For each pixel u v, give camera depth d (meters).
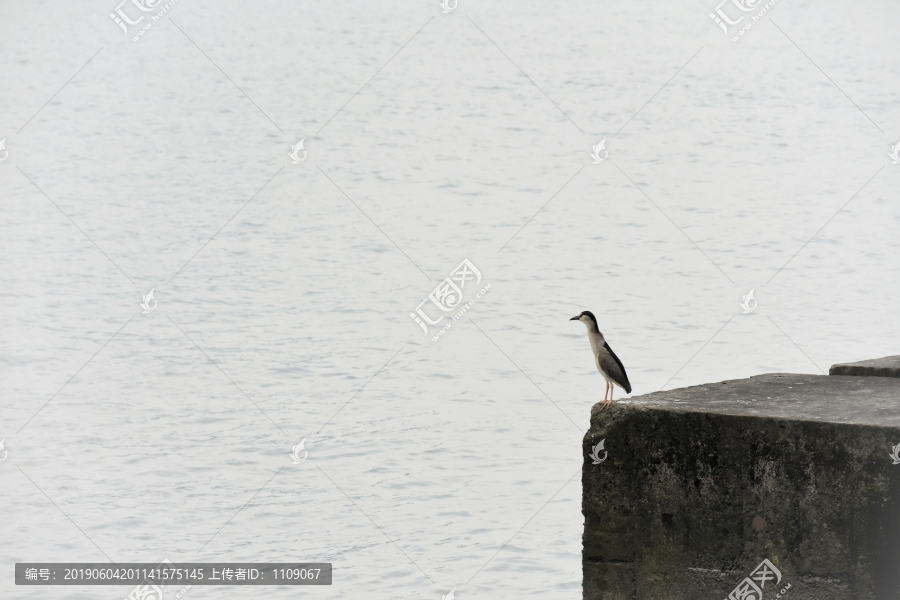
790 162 40.22
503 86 54.81
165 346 21.38
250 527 12.70
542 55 61.47
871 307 23.56
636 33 66.75
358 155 42.47
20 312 23.92
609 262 28.08
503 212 34.16
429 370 19.44
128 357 20.64
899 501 6.04
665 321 22.61
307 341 21.58
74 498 13.67
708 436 6.46
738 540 6.42
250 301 24.92
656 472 6.60
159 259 29.17
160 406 17.66
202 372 19.62
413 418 16.73
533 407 17.20
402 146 43.81
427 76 57.22
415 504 13.27
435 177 39.00
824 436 6.18
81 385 18.86
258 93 54.03
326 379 19.03
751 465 6.36
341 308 24.19
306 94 53.81
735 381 7.57
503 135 45.59
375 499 13.45
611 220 32.91
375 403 17.56
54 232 32.25
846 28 67.31
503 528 12.41
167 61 60.88
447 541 12.11
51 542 12.27
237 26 69.25
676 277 26.58
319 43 65.25
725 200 35.19
